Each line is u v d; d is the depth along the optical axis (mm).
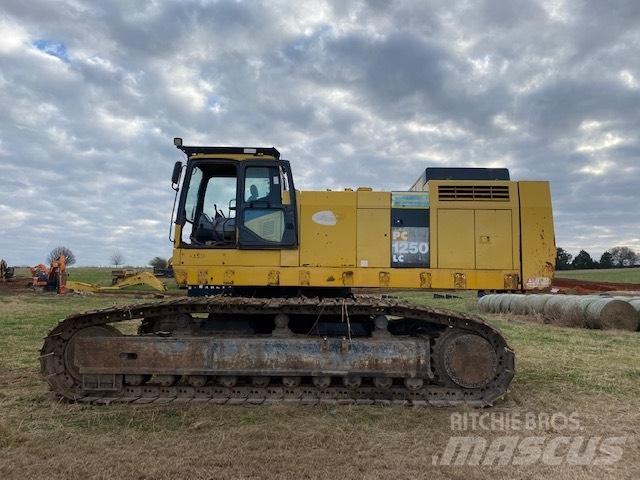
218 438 5000
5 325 13633
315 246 6934
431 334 6793
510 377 6441
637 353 10070
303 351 6422
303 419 5652
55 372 6457
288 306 6473
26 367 8273
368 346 6410
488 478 4211
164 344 6457
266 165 6977
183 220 6855
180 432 5199
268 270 6863
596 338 12359
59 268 29297
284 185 6977
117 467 4281
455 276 6949
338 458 4547
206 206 7176
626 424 5609
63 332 6562
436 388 6492
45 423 5465
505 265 6965
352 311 6582
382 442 4969
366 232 6988
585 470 4402
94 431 5230
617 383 7445
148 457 4500
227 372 6406
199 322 6906
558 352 10133
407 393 6484
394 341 6430
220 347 6445
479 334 6578
